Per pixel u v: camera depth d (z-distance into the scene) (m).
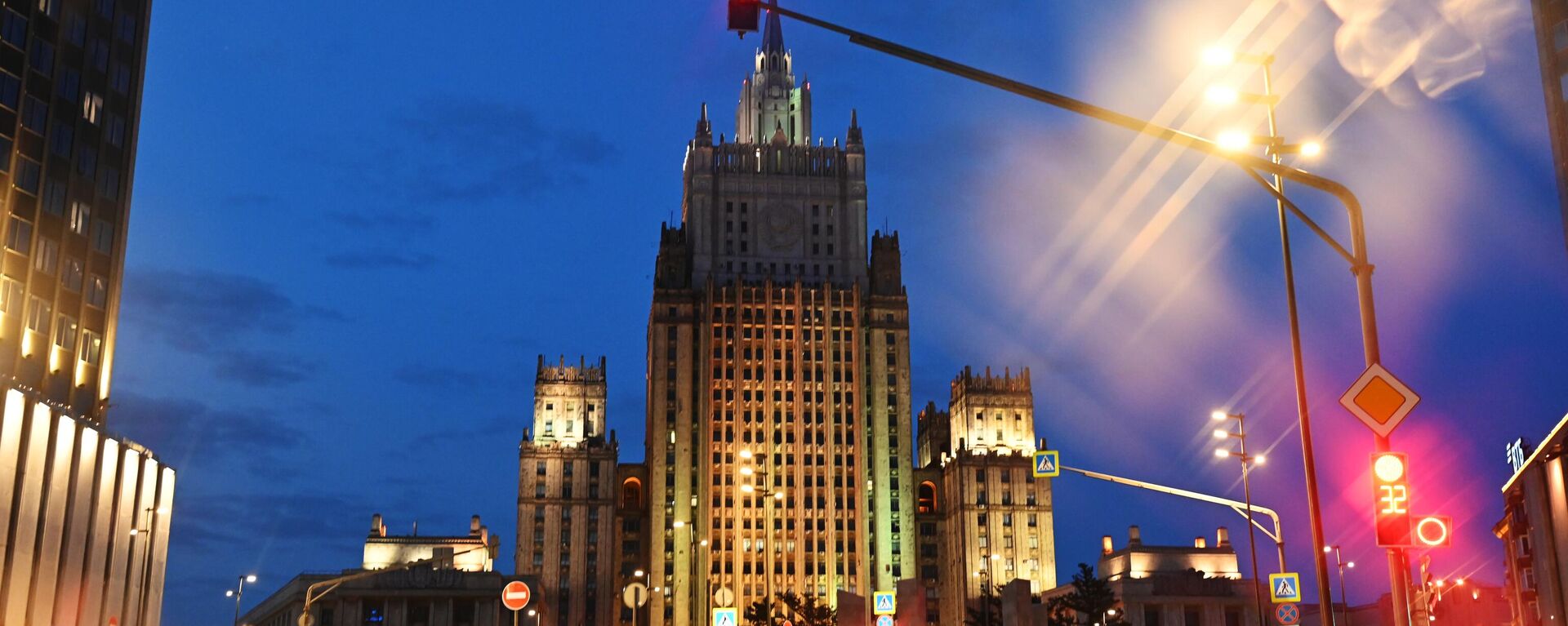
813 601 199.38
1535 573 108.94
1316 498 36.41
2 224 91.75
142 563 103.56
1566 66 86.62
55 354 95.94
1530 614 129.25
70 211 98.50
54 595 89.69
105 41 103.69
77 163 99.56
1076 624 155.25
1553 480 102.31
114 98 104.31
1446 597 183.00
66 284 97.69
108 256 102.31
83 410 98.38
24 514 86.00
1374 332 31.70
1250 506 69.62
